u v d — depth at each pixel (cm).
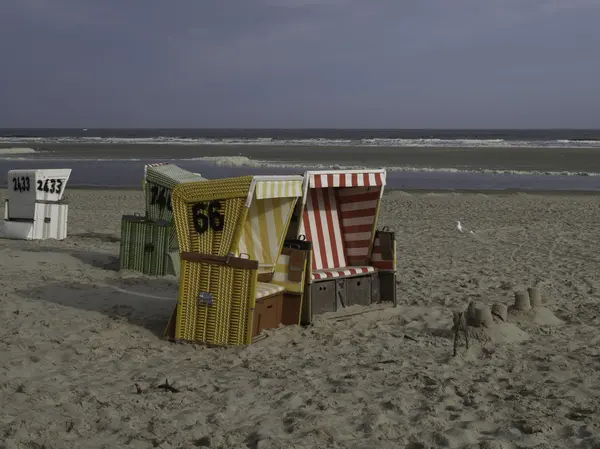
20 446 461
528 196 2578
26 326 762
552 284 1049
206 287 712
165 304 889
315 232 861
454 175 3688
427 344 725
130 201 2370
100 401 545
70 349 684
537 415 525
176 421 510
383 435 488
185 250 724
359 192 879
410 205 2275
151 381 603
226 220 704
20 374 611
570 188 3009
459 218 1955
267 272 782
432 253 1355
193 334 719
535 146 7156
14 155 5412
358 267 864
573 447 471
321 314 814
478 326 745
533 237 1582
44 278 1012
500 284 1052
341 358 673
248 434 488
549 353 691
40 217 1380
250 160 4850
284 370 632
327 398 555
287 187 735
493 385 600
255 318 718
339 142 8569
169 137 11781
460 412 531
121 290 962
